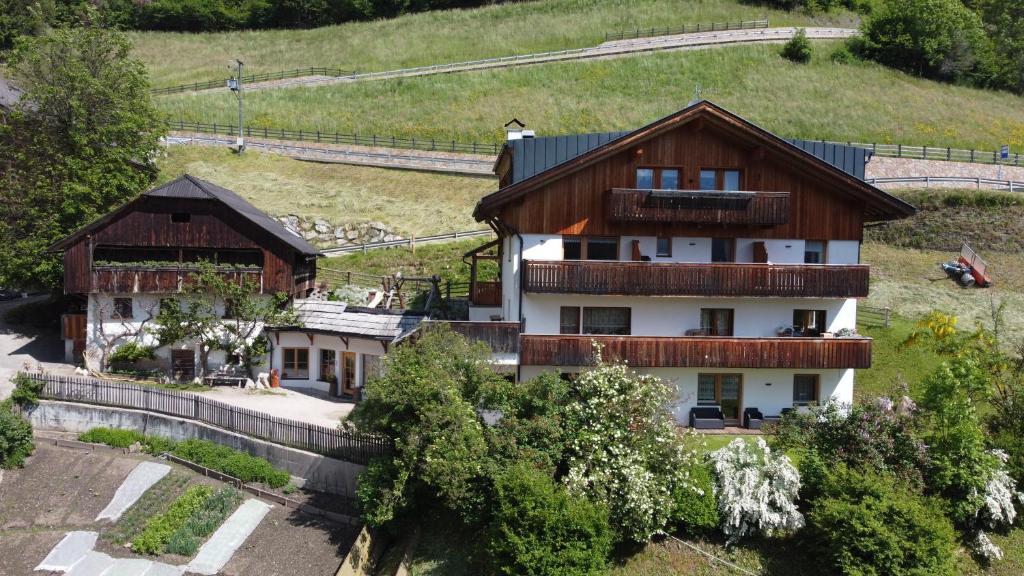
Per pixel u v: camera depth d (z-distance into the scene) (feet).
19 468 82.79
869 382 92.48
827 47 264.11
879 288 116.67
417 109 229.45
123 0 366.84
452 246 142.72
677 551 61.62
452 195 169.48
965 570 61.26
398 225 155.63
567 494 58.49
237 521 71.82
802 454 66.03
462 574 59.77
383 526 65.87
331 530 69.97
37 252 110.83
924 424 68.13
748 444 66.08
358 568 61.05
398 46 312.50
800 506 64.39
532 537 55.31
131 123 124.16
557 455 63.82
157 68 307.78
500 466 61.98
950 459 64.69
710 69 247.70
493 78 252.42
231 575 65.00
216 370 104.58
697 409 83.15
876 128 200.75
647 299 83.97
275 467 79.56
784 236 84.43
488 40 306.96
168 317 100.12
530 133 92.07
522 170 85.81
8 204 115.85
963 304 110.32
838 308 85.56
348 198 168.35
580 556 54.85
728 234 84.07
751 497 61.72
